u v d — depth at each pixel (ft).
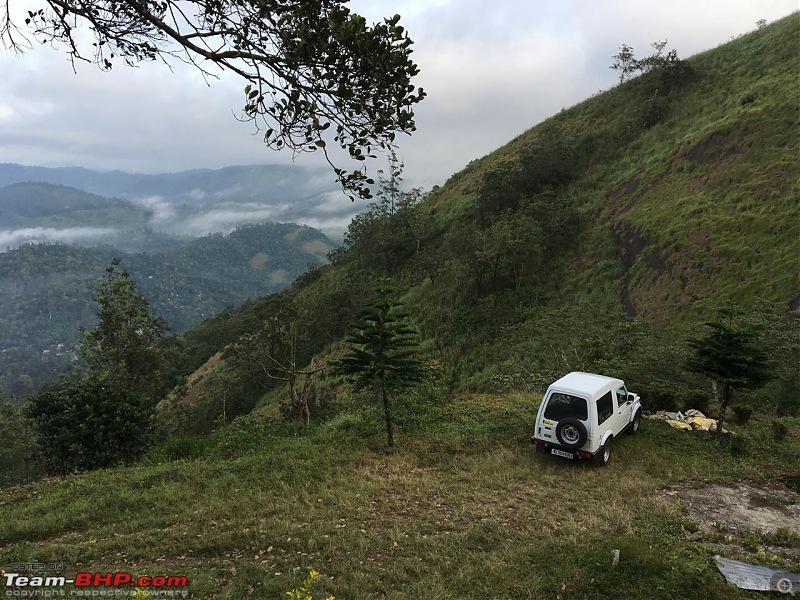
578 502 28.12
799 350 51.85
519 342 85.10
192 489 29.50
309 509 26.66
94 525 25.46
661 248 93.30
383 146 13.65
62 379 90.12
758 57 131.95
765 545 23.70
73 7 12.73
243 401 152.56
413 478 31.37
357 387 36.17
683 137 120.98
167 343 99.96
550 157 145.48
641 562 20.52
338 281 193.06
